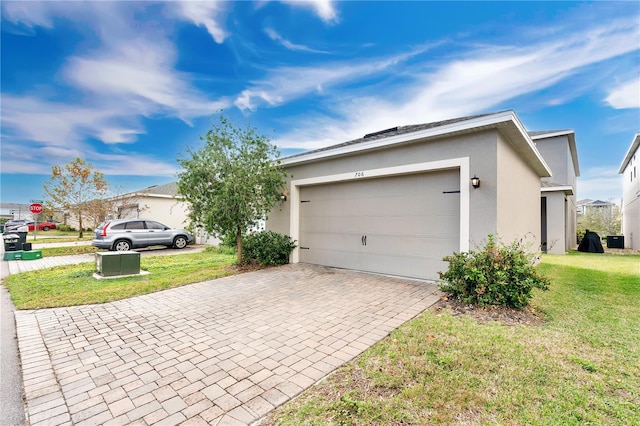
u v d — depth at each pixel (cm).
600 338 354
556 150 1504
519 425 211
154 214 1862
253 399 249
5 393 267
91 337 384
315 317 442
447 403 234
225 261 992
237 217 782
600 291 573
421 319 418
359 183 757
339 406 234
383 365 296
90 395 259
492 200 540
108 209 1747
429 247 633
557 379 267
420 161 630
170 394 258
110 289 610
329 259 823
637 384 260
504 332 368
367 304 497
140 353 338
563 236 1291
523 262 462
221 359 320
